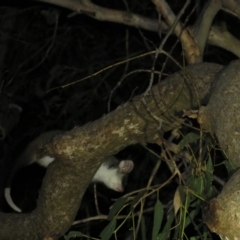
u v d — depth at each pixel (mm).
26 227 2650
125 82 4504
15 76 4473
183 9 2631
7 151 4512
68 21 4402
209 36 3287
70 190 2484
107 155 2430
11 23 4582
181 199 2295
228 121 2053
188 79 2312
